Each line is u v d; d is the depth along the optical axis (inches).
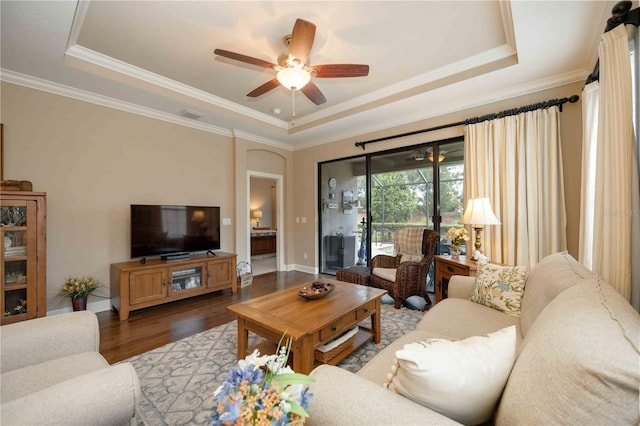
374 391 31.6
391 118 157.6
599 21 78.1
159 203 149.6
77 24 86.0
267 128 177.6
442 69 116.8
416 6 81.3
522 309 66.9
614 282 55.8
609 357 23.0
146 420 59.0
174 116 153.3
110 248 132.0
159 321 114.5
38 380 44.2
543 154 112.3
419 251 137.9
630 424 20.9
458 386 29.2
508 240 118.0
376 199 179.5
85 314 57.7
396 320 112.0
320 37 95.3
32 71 105.4
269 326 67.6
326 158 200.5
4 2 70.9
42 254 99.0
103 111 130.5
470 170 129.5
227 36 94.6
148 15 84.1
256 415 25.8
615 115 56.7
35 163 112.5
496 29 91.8
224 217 180.2
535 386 26.6
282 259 217.9
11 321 94.0
